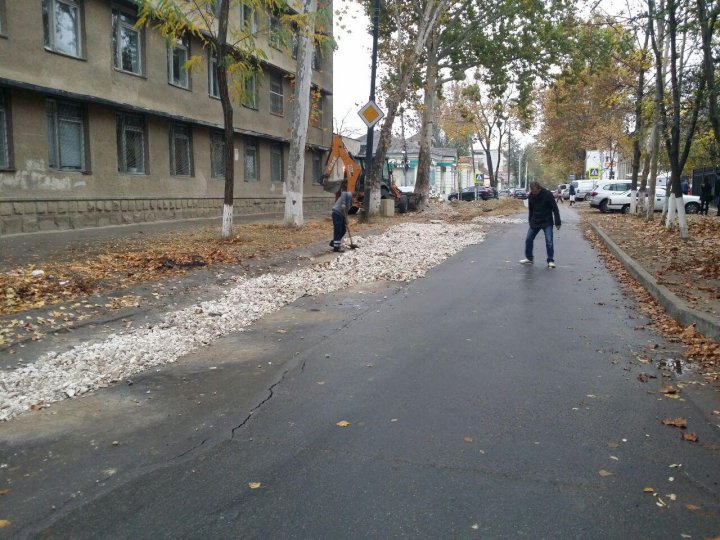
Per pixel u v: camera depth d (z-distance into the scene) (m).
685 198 31.75
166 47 21.12
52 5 16.70
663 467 4.11
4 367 6.28
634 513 3.54
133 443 4.59
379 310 9.18
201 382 6.00
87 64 17.77
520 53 31.34
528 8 29.38
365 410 5.15
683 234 16.78
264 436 4.66
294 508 3.61
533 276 12.16
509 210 35.62
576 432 4.67
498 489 3.80
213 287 10.59
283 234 17.50
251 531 3.38
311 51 18.36
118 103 18.42
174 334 7.65
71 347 7.07
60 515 3.59
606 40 20.45
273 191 29.58
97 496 3.80
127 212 19.75
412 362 6.50
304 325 8.31
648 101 18.11
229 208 15.03
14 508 3.67
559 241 19.16
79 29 17.62
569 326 8.05
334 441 4.54
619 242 17.09
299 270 12.54
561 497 3.71
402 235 19.33
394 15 27.34
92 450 4.48
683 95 15.22
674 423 4.81
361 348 7.11
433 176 67.38
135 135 20.33
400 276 12.05
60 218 17.25
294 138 18.75
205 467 4.17
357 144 33.09
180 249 13.55
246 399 5.50
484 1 29.83
